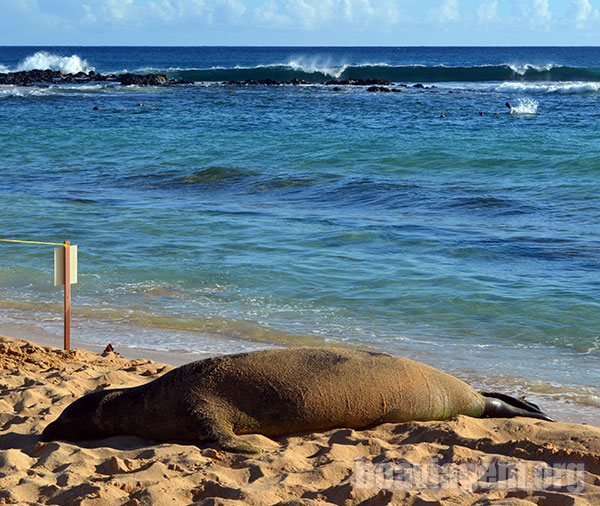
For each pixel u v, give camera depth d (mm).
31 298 11719
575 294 11266
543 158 24109
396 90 57875
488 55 170375
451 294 11422
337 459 5590
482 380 8445
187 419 6047
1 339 9211
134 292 11898
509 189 19812
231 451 5766
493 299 11156
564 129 32844
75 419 6242
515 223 16047
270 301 11383
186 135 33094
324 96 53594
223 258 13617
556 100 48594
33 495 5031
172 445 5926
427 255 13648
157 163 25969
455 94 54406
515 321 10328
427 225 16078
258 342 9727
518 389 8180
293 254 13844
